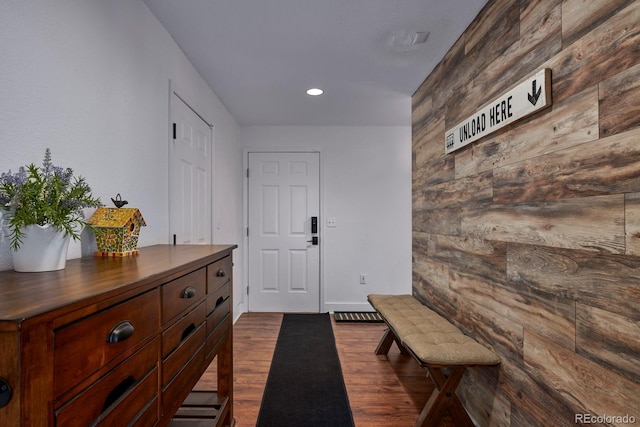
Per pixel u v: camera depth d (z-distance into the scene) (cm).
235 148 394
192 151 254
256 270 425
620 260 103
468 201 200
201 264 131
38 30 111
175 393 108
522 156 150
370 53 237
